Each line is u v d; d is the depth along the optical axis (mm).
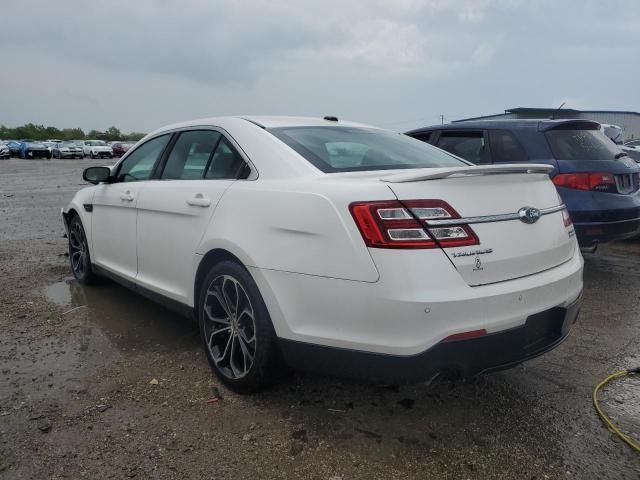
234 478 2273
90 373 3234
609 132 10641
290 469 2330
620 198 5039
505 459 2404
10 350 3570
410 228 2275
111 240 4352
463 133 5957
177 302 3498
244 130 3273
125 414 2762
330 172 2771
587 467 2354
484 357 2371
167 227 3512
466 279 2326
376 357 2336
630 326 4121
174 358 3465
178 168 3721
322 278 2441
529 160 5258
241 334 2920
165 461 2377
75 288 5059
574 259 2949
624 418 2762
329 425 2664
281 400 2902
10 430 2600
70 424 2660
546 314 2598
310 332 2514
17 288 5031
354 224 2350
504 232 2488
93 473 2291
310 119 3660
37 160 39969
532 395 2994
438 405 2869
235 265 2900
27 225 8922
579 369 3348
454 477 2283
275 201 2707
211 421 2701
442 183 2416
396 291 2242
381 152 3229
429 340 2242
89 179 4414
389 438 2559
